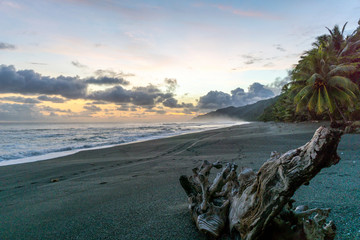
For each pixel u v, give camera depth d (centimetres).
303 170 151
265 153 965
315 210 181
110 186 545
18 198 488
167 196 423
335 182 425
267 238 189
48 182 638
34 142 2080
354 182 416
